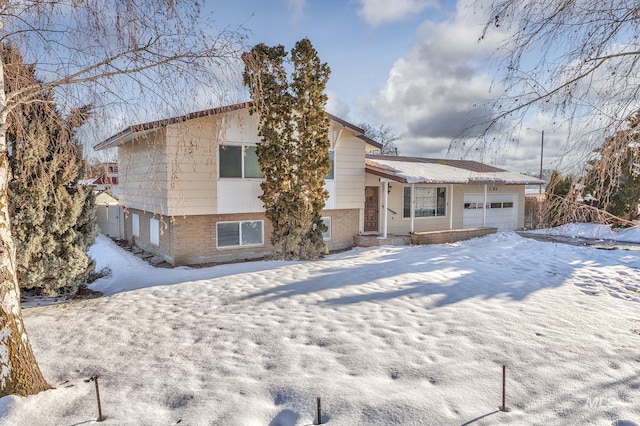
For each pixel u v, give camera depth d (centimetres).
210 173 1134
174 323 589
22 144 609
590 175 398
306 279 837
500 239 1535
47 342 524
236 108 898
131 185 1444
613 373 407
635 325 557
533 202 2059
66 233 750
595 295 721
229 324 578
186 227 1128
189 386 397
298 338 519
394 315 601
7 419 328
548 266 990
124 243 1512
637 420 320
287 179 1145
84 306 690
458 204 1808
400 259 1089
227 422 332
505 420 325
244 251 1230
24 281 700
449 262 1033
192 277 903
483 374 407
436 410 339
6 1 396
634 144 363
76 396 379
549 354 455
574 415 330
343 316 600
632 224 407
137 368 443
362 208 1472
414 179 1400
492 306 645
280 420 338
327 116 1188
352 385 387
